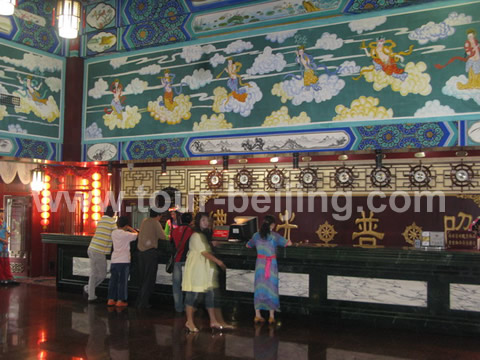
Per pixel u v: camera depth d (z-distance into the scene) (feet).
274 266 23.79
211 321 22.67
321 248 23.65
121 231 27.63
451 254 21.20
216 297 26.35
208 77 31.68
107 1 34.94
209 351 18.89
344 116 27.96
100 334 21.26
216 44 31.58
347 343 20.30
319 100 28.60
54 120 35.04
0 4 23.48
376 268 23.08
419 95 26.45
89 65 35.81
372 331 22.34
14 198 39.29
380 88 27.27
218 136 31.12
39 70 34.19
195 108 31.96
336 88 28.25
